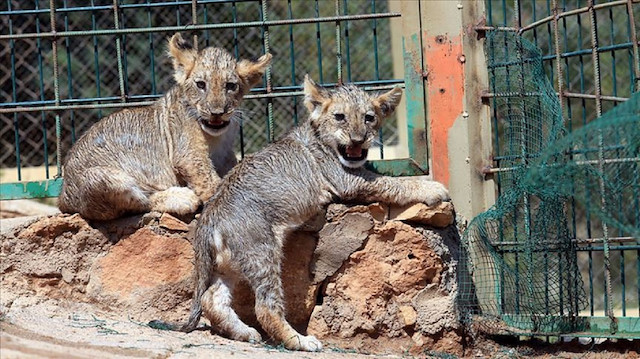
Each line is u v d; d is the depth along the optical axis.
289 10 8.64
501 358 7.84
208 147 8.24
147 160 8.23
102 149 8.17
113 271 8.09
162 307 8.05
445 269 7.99
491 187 8.34
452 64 8.36
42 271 8.10
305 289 7.93
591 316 7.94
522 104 8.11
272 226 7.64
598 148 7.34
